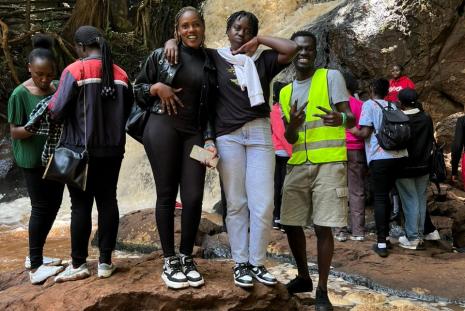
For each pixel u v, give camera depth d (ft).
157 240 18.97
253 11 45.32
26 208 30.73
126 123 11.02
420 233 18.06
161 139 10.32
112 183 10.92
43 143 11.99
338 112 11.12
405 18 28.25
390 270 15.01
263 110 10.62
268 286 10.83
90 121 10.26
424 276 14.37
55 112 10.27
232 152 10.48
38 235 12.17
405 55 28.19
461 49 27.84
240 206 10.57
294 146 11.94
